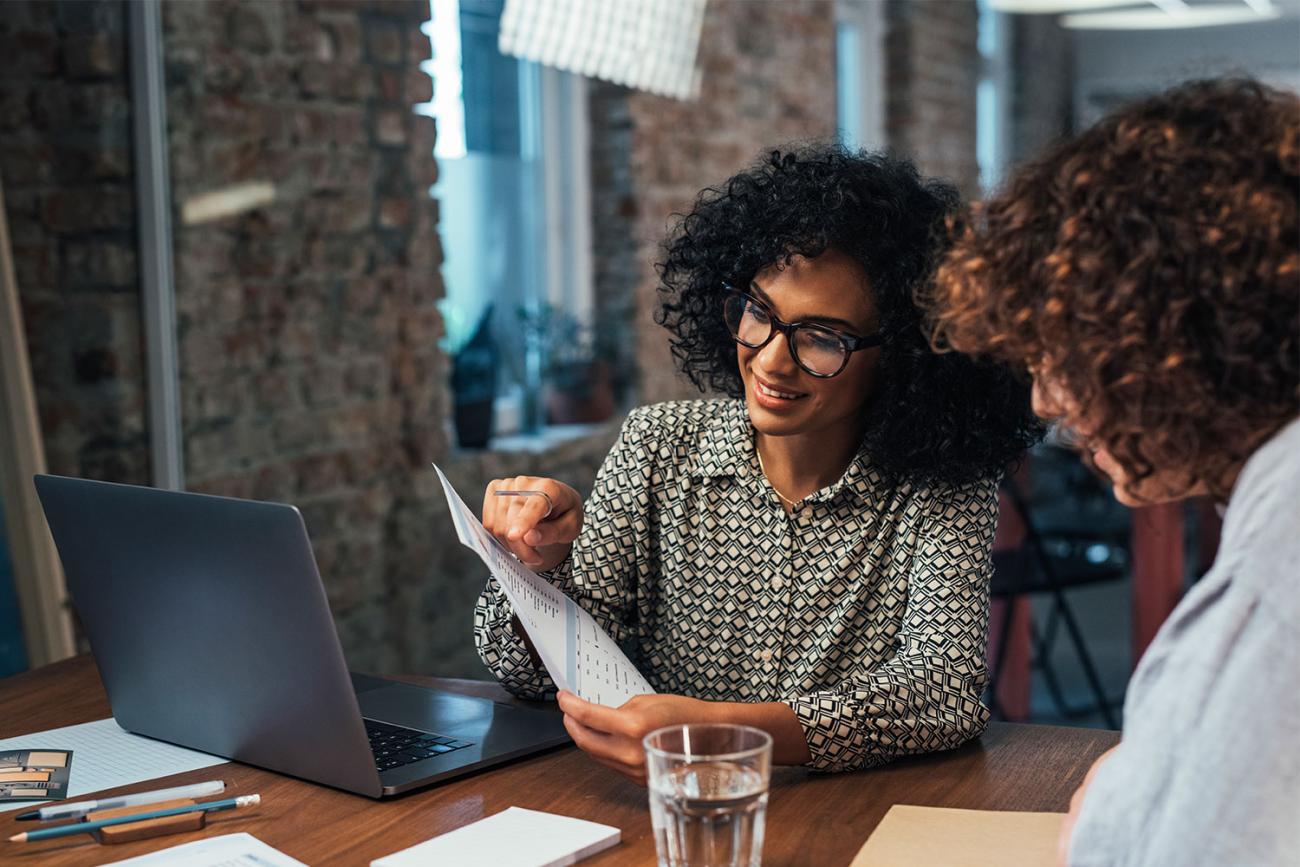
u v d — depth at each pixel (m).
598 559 1.35
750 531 1.32
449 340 3.15
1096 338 0.76
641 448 1.39
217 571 1.04
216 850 0.94
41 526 2.43
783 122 4.45
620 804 1.03
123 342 2.42
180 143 2.44
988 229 0.85
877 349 1.22
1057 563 3.18
